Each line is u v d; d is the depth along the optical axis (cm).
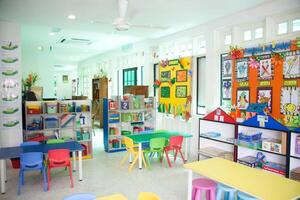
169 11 462
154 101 705
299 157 345
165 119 703
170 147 513
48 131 571
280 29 408
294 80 378
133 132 668
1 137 538
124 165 528
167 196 375
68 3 413
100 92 1018
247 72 451
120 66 966
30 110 543
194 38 591
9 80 542
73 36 709
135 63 864
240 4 425
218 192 298
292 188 239
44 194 385
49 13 471
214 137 481
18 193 387
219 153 466
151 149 492
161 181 436
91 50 1007
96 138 810
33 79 870
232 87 481
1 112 536
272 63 408
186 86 607
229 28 499
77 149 431
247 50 448
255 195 225
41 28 604
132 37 720
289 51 384
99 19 512
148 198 213
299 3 372
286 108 389
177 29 608
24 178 455
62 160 407
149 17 502
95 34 679
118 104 650
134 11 462
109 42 816
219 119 471
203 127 517
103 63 1123
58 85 1789
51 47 916
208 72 542
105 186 415
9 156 387
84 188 407
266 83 418
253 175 272
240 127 437
